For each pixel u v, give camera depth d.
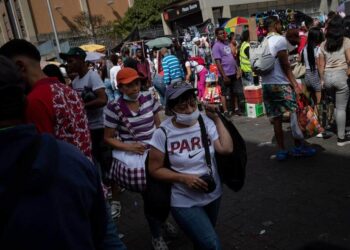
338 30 5.37
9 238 1.32
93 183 1.54
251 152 6.02
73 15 36.06
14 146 1.34
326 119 6.59
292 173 4.94
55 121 2.52
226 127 2.68
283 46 5.00
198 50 15.80
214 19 28.19
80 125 2.75
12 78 1.42
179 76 8.38
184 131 2.63
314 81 6.37
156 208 2.70
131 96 3.46
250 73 9.06
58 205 1.38
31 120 2.44
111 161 3.50
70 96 2.70
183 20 28.80
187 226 2.62
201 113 2.76
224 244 3.61
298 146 5.43
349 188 4.31
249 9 30.36
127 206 4.82
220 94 8.74
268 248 3.45
